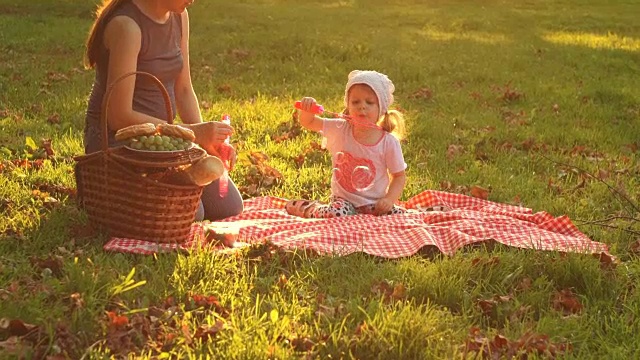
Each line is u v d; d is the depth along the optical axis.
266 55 14.06
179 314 3.81
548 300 4.26
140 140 4.73
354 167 5.71
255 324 3.66
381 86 5.64
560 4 30.41
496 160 7.71
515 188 6.75
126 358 3.36
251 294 4.12
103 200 4.81
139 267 4.34
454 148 8.05
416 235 5.04
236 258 4.61
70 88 10.34
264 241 4.81
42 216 5.07
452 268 4.46
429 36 18.95
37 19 18.28
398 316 3.68
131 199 4.71
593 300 4.29
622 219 5.78
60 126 8.12
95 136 5.26
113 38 5.04
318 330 3.70
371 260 4.71
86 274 4.02
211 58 13.68
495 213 5.85
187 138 4.84
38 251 4.57
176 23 5.43
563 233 5.45
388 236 5.08
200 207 5.43
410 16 23.88
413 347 3.51
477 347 3.64
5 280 4.14
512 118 9.91
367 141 5.70
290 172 6.88
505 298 4.19
